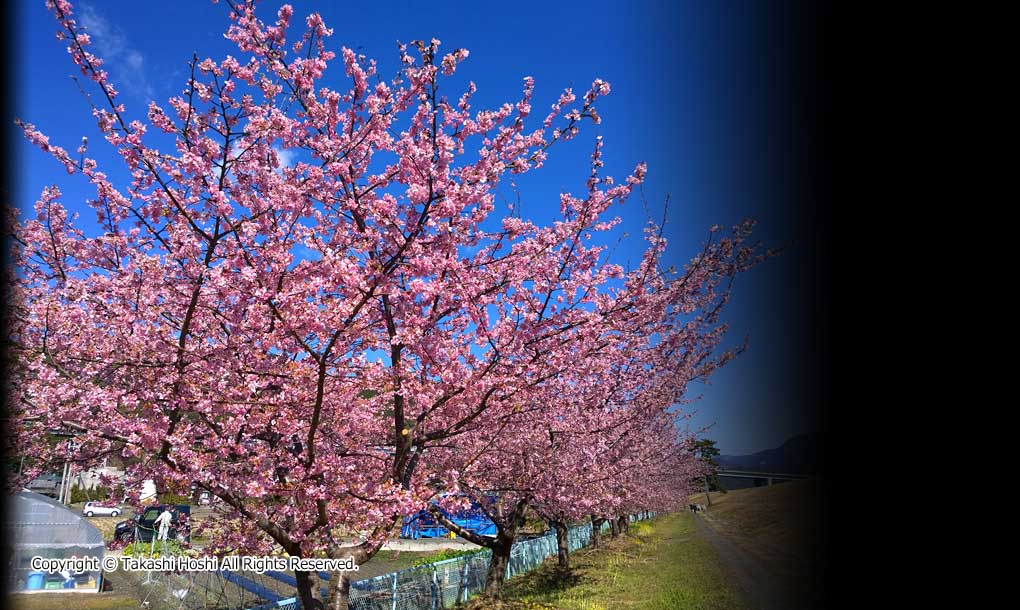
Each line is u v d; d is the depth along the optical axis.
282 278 5.06
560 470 8.85
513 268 6.15
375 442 7.14
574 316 6.06
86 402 4.80
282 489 5.08
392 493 5.06
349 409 6.04
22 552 10.05
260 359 5.06
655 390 8.45
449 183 5.09
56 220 5.66
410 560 16.52
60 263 5.65
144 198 5.58
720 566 12.75
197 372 5.10
